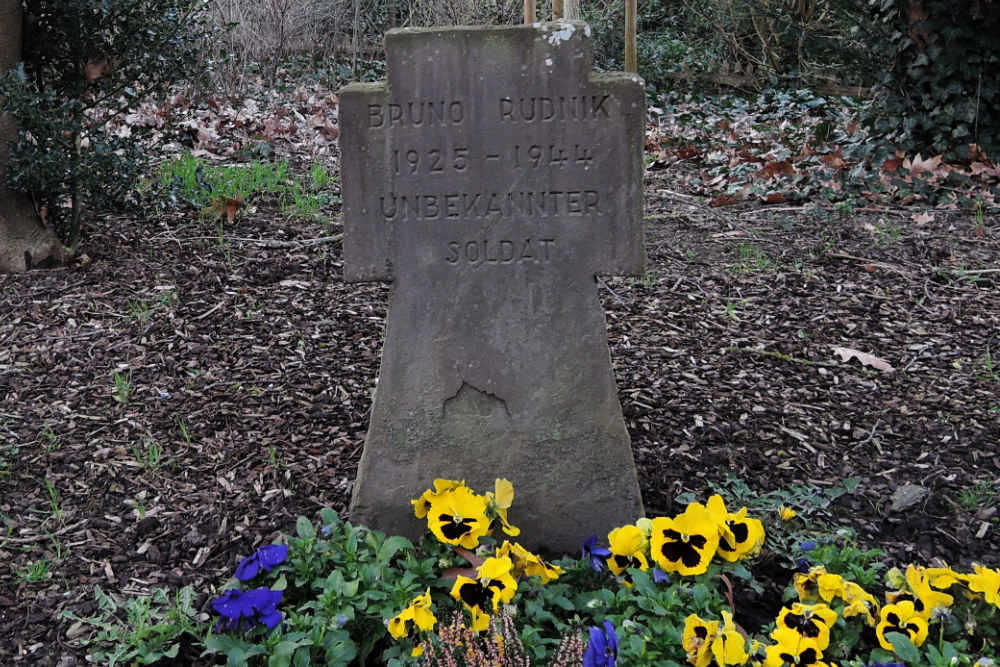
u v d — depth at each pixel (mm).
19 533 3145
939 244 6145
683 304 5266
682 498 3246
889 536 3227
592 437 3039
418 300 2967
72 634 2684
